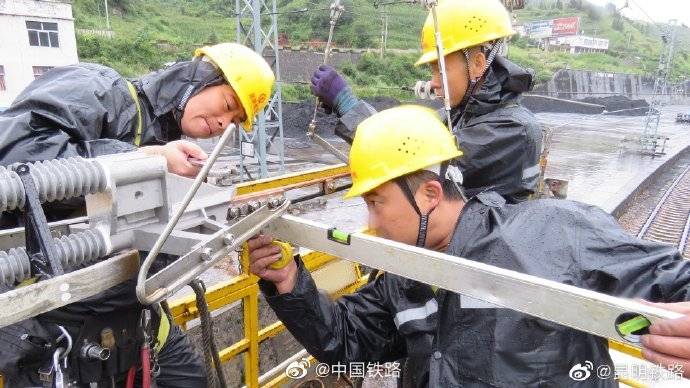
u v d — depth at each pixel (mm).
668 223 12172
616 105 43438
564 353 1140
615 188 14773
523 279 987
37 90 1690
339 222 11047
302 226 1373
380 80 36938
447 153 1418
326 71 2340
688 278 1150
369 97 32562
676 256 1205
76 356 1661
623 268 1171
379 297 1904
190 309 2539
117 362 1767
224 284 2676
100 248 1192
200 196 1408
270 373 3191
